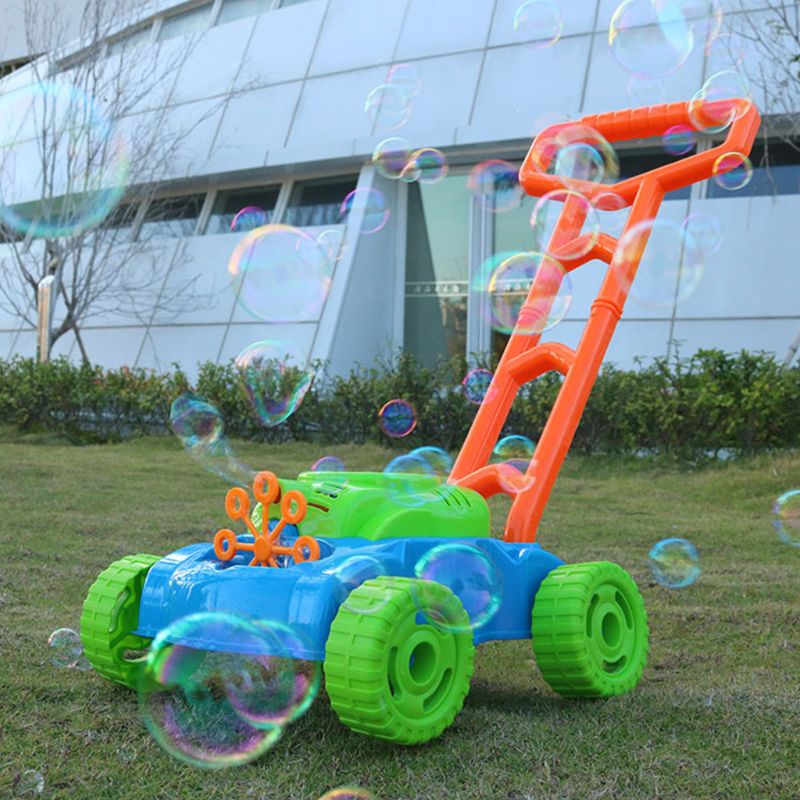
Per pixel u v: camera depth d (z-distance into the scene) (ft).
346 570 7.90
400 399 31.76
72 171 44.60
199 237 41.91
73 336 44.57
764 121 30.96
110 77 46.55
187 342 40.37
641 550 17.74
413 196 38.04
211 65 44.52
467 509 9.53
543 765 7.44
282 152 39.06
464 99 36.37
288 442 33.65
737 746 7.86
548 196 12.11
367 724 7.34
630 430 28.07
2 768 7.31
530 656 11.50
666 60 33.06
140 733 8.16
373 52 39.63
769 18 31.55
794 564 16.80
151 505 21.42
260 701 9.03
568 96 34.47
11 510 19.94
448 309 37.09
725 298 31.12
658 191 11.36
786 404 26.13
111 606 8.95
